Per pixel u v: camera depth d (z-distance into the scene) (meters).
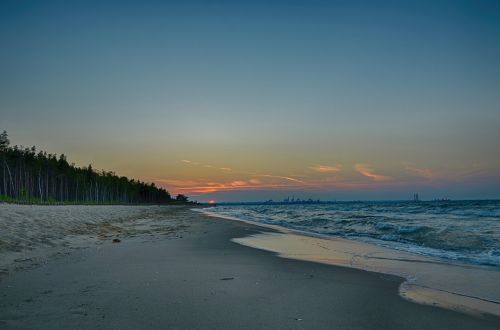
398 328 6.12
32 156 109.50
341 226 28.23
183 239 19.05
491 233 19.50
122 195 173.12
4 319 6.13
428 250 15.00
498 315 6.82
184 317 6.40
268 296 7.82
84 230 20.75
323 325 6.18
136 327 5.88
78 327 5.82
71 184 128.50
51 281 8.77
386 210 59.75
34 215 22.55
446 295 8.12
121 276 9.45
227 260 12.29
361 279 9.55
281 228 27.53
